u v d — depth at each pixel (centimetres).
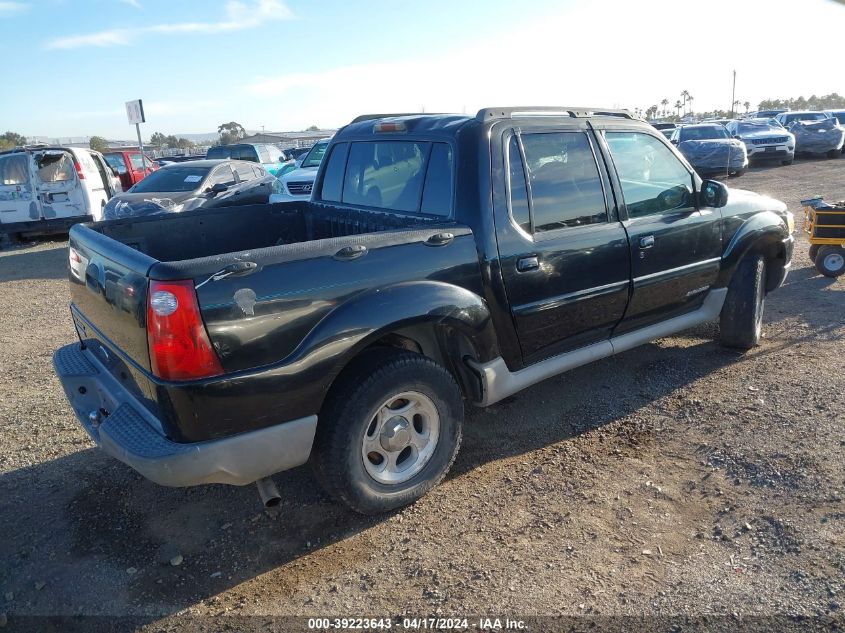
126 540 328
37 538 331
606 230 407
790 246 544
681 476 361
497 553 306
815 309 639
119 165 1875
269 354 285
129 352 299
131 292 281
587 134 408
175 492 370
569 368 413
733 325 518
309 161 1522
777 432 399
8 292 922
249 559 311
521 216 370
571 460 384
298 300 291
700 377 488
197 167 1250
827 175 1858
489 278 354
